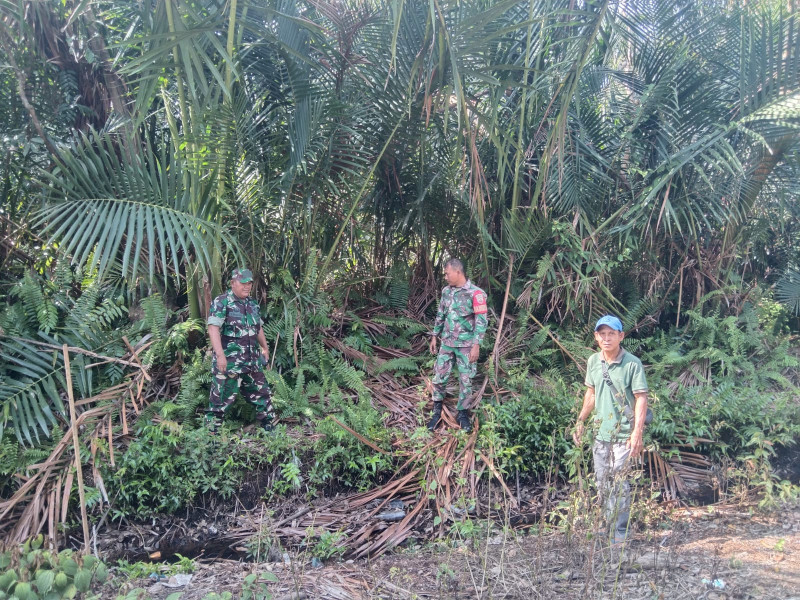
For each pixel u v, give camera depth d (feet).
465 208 24.31
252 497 16.99
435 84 20.16
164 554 15.23
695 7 26.18
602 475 13.67
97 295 19.65
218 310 17.51
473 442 18.80
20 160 20.25
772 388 24.16
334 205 23.27
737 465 19.74
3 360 17.81
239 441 17.37
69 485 14.83
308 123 20.48
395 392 21.83
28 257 20.83
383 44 20.11
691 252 26.61
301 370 20.47
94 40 20.63
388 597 11.85
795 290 27.73
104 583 12.32
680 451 20.29
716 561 12.23
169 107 19.75
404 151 22.67
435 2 17.39
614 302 26.09
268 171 21.04
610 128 26.61
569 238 24.20
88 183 16.98
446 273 19.43
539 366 23.34
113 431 17.20
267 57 21.22
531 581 11.92
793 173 25.08
